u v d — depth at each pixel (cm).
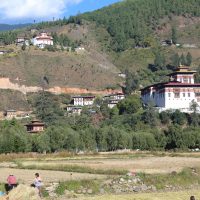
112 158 14862
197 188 7362
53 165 10850
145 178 7412
